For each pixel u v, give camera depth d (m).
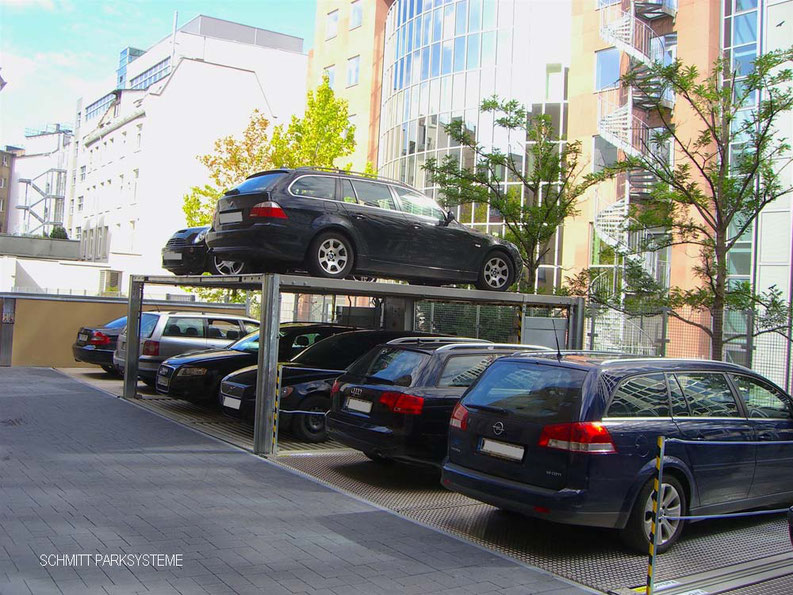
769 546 6.52
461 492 6.49
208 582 4.92
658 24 24.48
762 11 18.83
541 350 9.16
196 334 15.00
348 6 43.38
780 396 7.50
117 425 10.76
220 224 10.08
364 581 5.13
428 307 17.84
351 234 10.18
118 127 46.00
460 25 31.31
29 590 4.59
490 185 15.71
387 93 36.31
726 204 11.36
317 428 10.38
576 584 5.35
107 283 40.44
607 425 5.89
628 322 13.34
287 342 11.97
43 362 18.88
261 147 27.00
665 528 6.19
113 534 5.80
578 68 27.86
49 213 86.25
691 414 6.60
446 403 8.05
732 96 11.84
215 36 62.00
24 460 8.18
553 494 5.76
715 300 11.10
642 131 22.98
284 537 6.00
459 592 5.04
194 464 8.53
